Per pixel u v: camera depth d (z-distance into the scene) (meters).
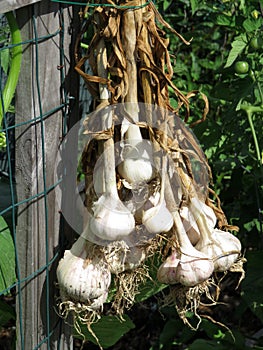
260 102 1.46
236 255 1.06
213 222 1.05
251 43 1.37
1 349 1.78
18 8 0.92
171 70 1.00
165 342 1.62
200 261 1.00
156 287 1.19
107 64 0.98
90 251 0.98
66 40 1.00
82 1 1.02
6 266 1.03
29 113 0.97
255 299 1.43
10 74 0.96
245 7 1.49
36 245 1.02
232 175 1.58
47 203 1.02
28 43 0.95
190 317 1.56
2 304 1.20
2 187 1.21
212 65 1.87
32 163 0.98
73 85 1.03
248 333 1.88
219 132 1.48
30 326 1.04
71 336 1.12
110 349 1.86
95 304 0.99
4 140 1.10
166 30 1.77
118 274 1.02
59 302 1.06
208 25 1.84
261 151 1.49
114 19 0.96
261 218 1.58
